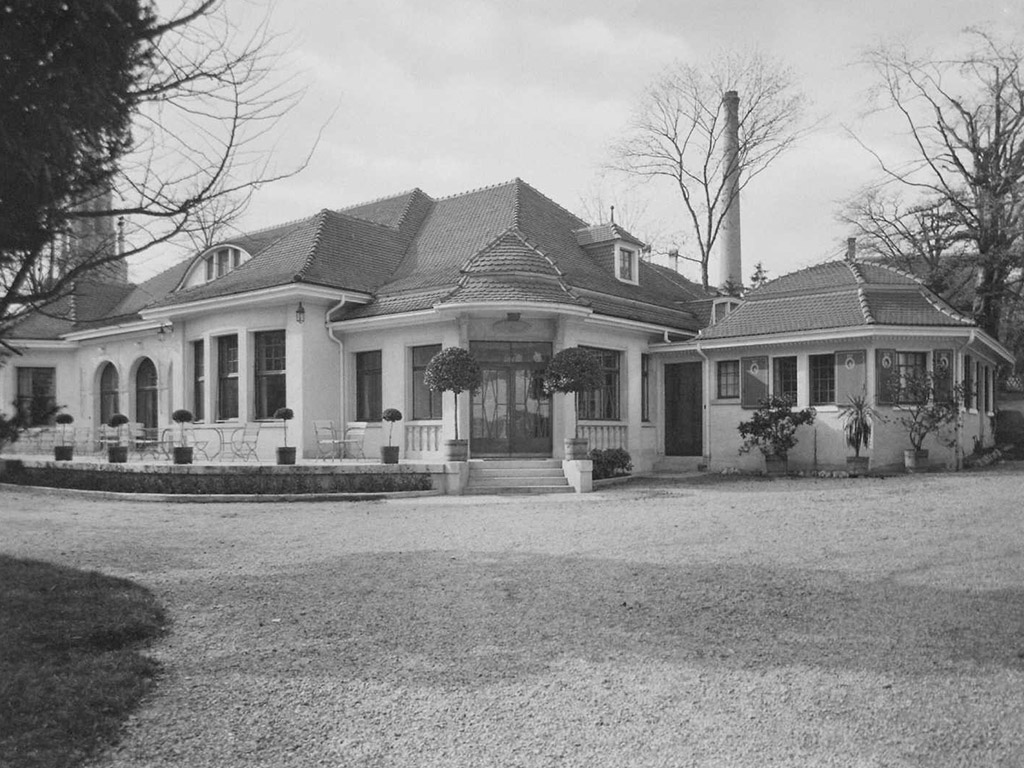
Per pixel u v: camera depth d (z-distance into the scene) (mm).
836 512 12242
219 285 21203
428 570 8492
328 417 19797
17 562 8594
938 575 7855
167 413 23562
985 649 5551
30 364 27359
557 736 4266
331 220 21828
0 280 5340
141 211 5465
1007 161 29266
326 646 5891
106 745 4254
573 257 22719
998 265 29094
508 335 18531
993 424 26891
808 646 5691
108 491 16859
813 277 22203
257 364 20328
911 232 32062
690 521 11727
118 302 28234
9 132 4652
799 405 20391
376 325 19250
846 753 3996
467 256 21000
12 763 3951
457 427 17922
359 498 15883
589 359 17297
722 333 21406
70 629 6070
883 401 19359
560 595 7293
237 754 4133
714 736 4223
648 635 6027
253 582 7984
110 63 5008
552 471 17500
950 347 19812
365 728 4422
